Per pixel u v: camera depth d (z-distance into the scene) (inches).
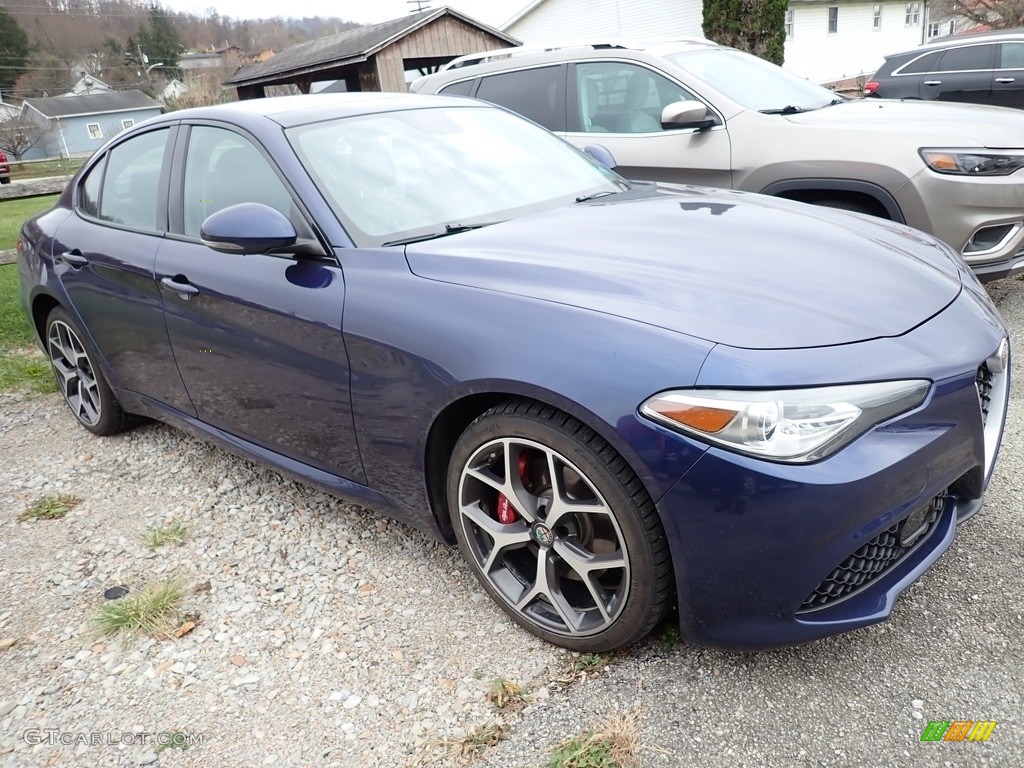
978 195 157.1
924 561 79.6
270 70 984.9
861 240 97.0
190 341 116.8
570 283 83.7
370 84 811.4
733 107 189.2
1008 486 110.7
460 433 92.0
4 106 2807.6
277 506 124.6
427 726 79.1
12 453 155.3
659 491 72.0
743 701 78.2
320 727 80.3
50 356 162.6
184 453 147.4
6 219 557.0
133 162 133.6
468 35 842.8
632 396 72.1
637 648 86.5
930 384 73.8
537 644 89.2
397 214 103.3
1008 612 86.4
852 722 74.6
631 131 205.9
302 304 97.7
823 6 1115.3
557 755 73.4
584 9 1071.6
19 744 81.3
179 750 78.9
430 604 97.9
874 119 178.1
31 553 117.4
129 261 124.3
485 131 128.0
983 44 397.7
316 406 101.3
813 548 69.8
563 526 83.0
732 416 68.8
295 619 97.3
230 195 111.7
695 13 979.3
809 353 71.4
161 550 115.0
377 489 100.6
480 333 82.0
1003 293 195.5
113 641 95.8
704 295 79.4
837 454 69.1
